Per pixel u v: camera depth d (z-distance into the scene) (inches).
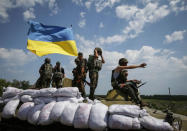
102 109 143.2
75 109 151.1
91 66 206.5
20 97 191.0
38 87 274.2
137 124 132.5
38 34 228.4
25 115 168.6
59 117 152.1
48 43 228.1
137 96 181.2
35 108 168.1
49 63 286.8
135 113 136.6
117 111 137.9
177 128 147.5
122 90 188.7
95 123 136.7
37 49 219.3
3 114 177.9
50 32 234.8
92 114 141.0
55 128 154.9
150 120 134.6
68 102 163.5
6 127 177.9
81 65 229.1
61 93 171.2
